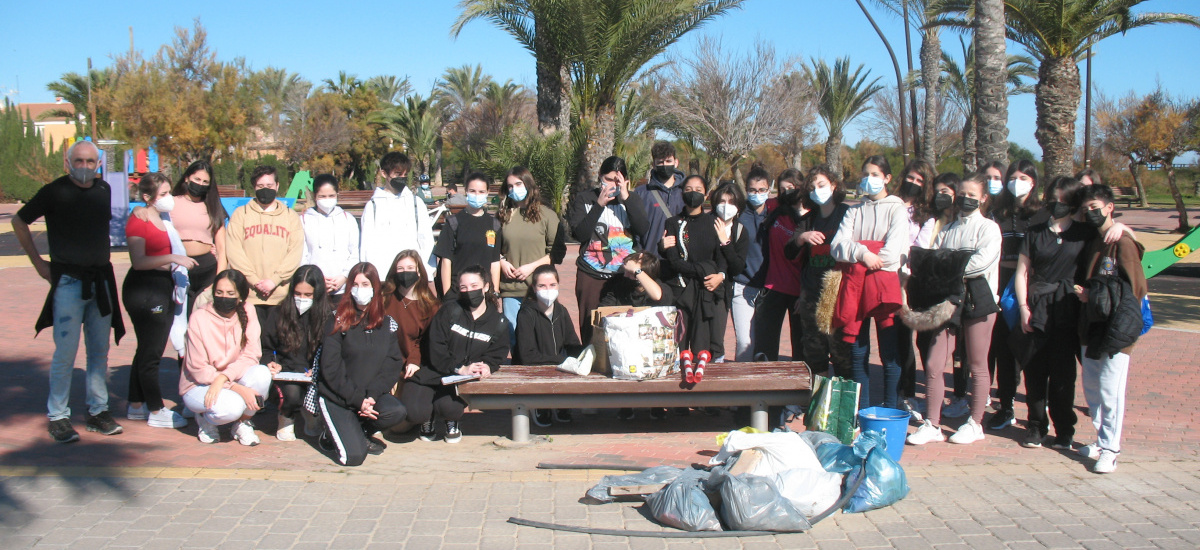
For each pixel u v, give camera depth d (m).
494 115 47.25
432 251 6.80
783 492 4.42
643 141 25.25
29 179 42.72
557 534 4.25
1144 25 17.42
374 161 56.47
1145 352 8.76
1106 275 5.04
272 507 4.57
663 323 5.64
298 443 5.83
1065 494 4.77
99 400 5.91
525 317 6.30
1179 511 4.51
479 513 4.51
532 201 6.78
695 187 6.21
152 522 4.34
